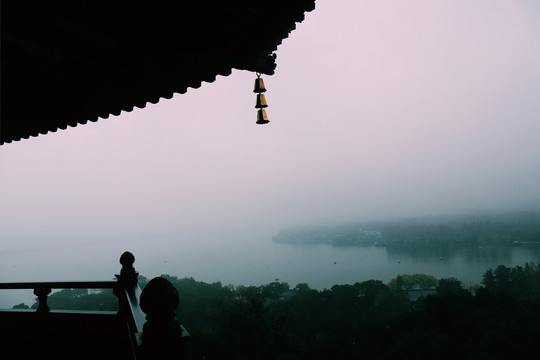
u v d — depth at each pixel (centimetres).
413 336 1109
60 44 231
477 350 917
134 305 248
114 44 230
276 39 279
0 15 200
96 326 363
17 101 323
